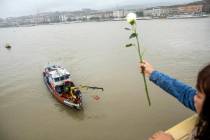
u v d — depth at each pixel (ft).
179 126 9.30
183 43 159.53
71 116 74.69
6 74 121.39
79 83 100.68
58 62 137.90
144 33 222.69
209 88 4.75
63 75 87.97
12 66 137.39
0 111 80.23
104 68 116.88
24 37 291.79
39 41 236.84
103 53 150.41
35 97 89.81
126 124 67.67
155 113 70.23
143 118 69.00
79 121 71.31
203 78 4.92
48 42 225.15
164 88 8.41
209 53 126.93
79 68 122.01
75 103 76.79
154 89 83.15
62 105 82.28
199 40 167.84
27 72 122.72
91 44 189.88
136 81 94.02
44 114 77.25
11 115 77.25
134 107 75.05
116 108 75.77
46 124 71.72
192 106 7.64
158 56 127.44
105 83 96.94
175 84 8.11
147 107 73.72
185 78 92.73
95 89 90.07
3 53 179.11
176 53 131.64
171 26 276.82
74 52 162.50
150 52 138.00
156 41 173.99
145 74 9.05
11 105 84.69
